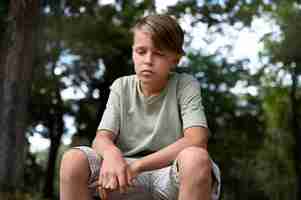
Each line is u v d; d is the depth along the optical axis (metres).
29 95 9.20
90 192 1.96
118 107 2.19
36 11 9.19
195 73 16.48
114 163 1.86
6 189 8.72
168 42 2.06
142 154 2.14
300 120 16.56
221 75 16.70
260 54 13.53
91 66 14.50
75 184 1.85
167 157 1.92
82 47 13.45
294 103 16.30
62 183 1.87
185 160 1.77
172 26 2.08
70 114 16.12
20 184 9.01
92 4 13.69
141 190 2.06
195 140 2.01
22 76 9.02
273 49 13.11
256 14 14.29
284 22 12.71
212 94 16.83
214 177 1.88
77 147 1.93
